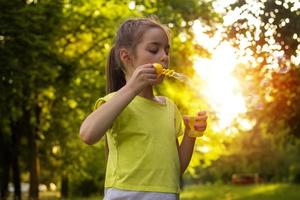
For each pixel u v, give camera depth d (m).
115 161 3.15
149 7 18.42
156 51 3.19
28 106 21.03
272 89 11.75
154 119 3.16
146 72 2.95
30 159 22.61
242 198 28.61
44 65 17.34
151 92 3.25
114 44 3.41
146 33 3.19
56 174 25.78
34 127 22.56
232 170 59.28
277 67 8.43
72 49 21.66
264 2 7.88
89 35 21.34
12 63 16.67
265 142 50.62
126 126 3.12
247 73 9.92
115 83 3.50
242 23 7.93
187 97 18.23
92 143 2.96
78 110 22.36
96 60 21.53
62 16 18.70
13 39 16.73
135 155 3.10
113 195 3.11
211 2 8.41
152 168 3.08
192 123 3.33
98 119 2.91
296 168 52.47
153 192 3.05
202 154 22.08
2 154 24.67
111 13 21.22
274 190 38.78
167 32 3.25
